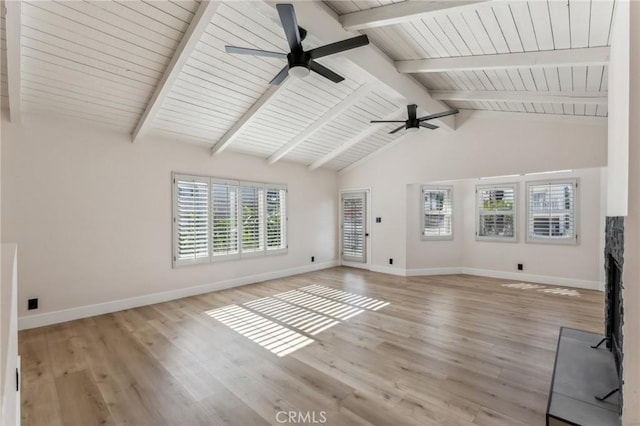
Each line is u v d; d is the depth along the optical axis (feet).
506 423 6.24
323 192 23.30
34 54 9.05
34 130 11.48
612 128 6.36
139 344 9.93
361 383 7.70
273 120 15.34
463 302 14.43
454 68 11.18
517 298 15.05
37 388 7.50
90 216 12.70
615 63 5.81
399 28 9.97
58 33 8.56
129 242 13.71
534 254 18.49
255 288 17.24
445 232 21.21
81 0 7.84
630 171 3.47
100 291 12.90
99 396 7.20
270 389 7.46
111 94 11.26
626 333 3.57
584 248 16.88
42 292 11.59
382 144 21.17
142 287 14.06
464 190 21.15
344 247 24.16
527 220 18.70
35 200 11.49
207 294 15.98
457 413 6.56
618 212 5.61
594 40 8.50
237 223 17.85
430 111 15.20
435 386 7.55
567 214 17.40
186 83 11.53
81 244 12.48
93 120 12.49
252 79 12.09
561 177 17.56
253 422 6.32
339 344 9.92
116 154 13.41
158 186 14.65
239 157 17.98
